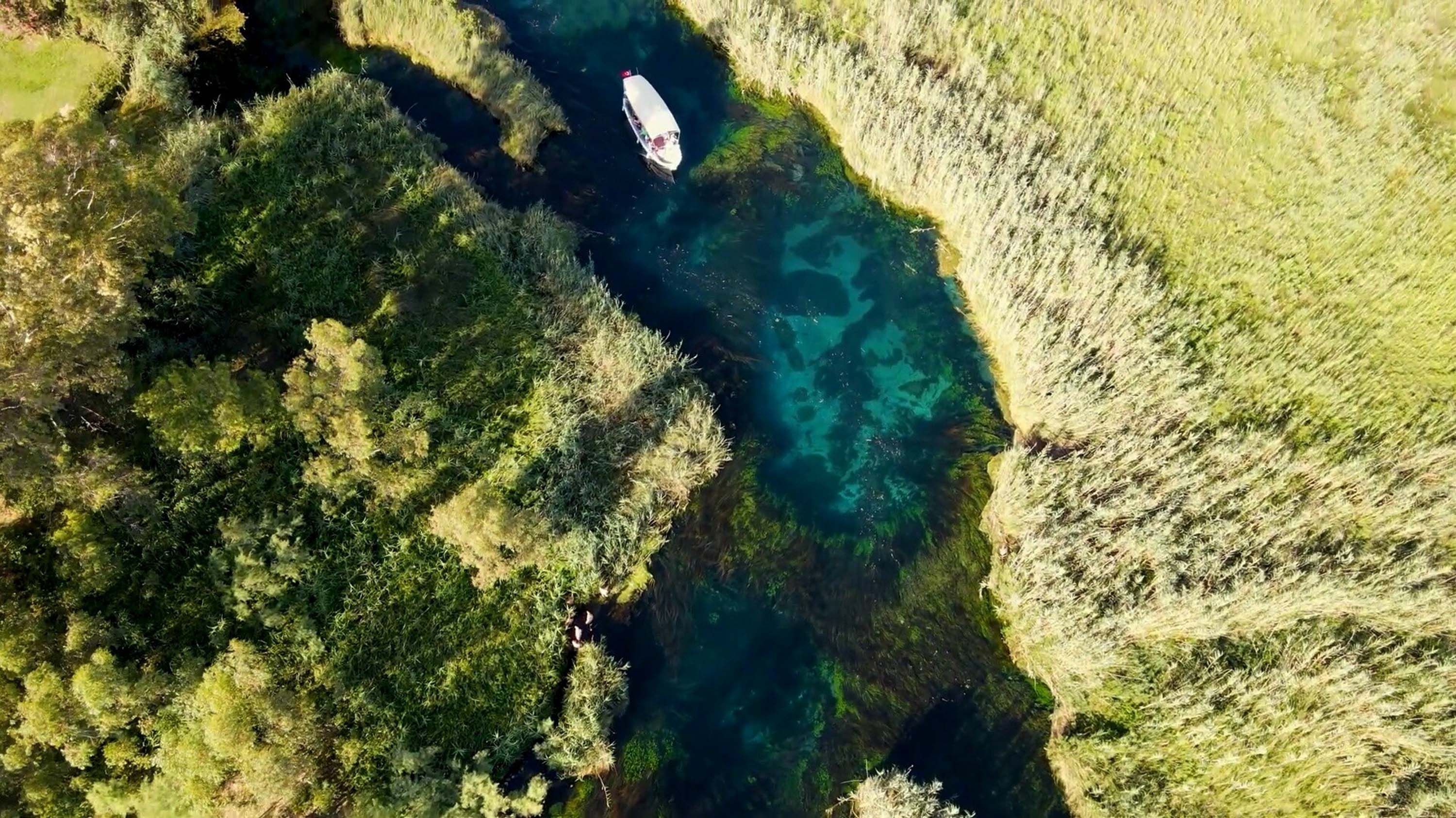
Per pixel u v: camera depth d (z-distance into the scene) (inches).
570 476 1427.2
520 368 1492.4
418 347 1476.4
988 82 1764.3
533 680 1331.2
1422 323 1561.3
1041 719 1385.3
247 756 1116.5
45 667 1072.8
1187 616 1330.0
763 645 1412.4
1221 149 1715.1
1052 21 1840.6
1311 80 1764.3
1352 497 1401.3
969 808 1320.1
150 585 1246.3
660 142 1683.1
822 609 1443.2
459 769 1250.0
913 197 1723.7
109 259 1251.8
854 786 1330.0
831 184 1760.6
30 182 1179.3
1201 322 1550.2
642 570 1422.2
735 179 1744.6
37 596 1163.9
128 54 1588.3
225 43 1681.8
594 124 1763.0
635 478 1455.5
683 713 1359.5
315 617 1296.8
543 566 1380.4
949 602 1459.2
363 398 1336.1
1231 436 1440.7
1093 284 1560.0
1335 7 1828.2
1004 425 1576.0
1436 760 1229.7
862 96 1727.4
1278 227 1637.6
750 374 1595.7
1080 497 1432.1
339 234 1534.2
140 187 1310.3
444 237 1565.0
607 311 1560.0
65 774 1088.2
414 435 1363.2
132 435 1317.7
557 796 1291.8
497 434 1444.4
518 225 1612.9
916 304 1668.3
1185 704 1294.3
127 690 1094.4
